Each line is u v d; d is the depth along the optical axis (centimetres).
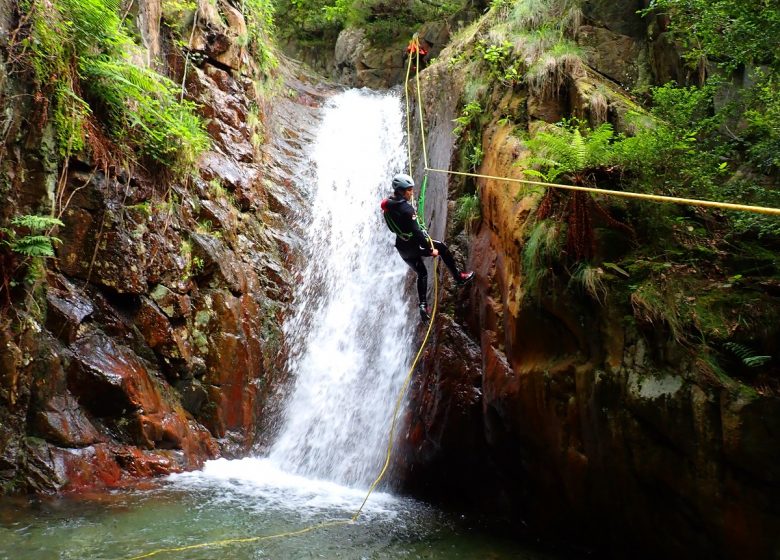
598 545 553
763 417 410
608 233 527
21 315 616
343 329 983
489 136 784
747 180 564
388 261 991
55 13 676
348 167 1193
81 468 617
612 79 776
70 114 682
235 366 822
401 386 812
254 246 941
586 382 518
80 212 695
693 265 499
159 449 704
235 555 477
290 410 888
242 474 743
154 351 741
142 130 794
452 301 765
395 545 542
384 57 1709
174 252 789
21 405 604
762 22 507
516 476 641
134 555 460
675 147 534
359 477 792
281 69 1435
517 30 853
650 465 474
